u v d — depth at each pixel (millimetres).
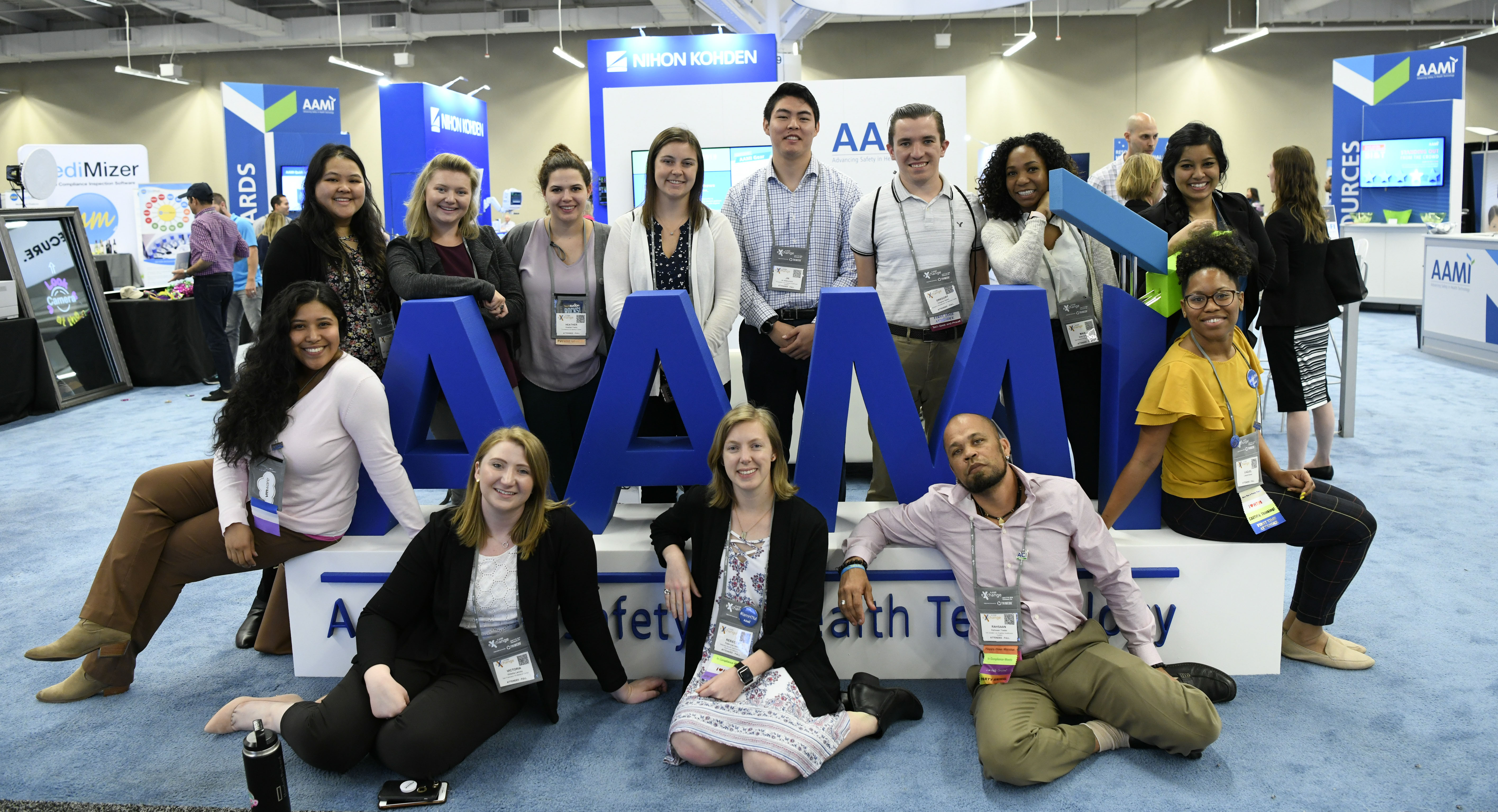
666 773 2104
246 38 15539
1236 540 2432
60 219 7000
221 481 2393
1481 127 15398
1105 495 2666
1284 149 3924
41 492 4574
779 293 3004
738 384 4512
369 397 2393
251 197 12102
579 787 2053
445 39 16516
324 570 2506
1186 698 2049
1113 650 2158
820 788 2031
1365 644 2670
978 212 2840
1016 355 2471
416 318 2543
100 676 2439
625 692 2418
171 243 11219
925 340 2850
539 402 2936
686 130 2758
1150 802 1949
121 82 16781
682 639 2504
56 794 2049
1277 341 4039
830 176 3082
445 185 2691
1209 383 2320
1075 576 2248
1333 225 7121
